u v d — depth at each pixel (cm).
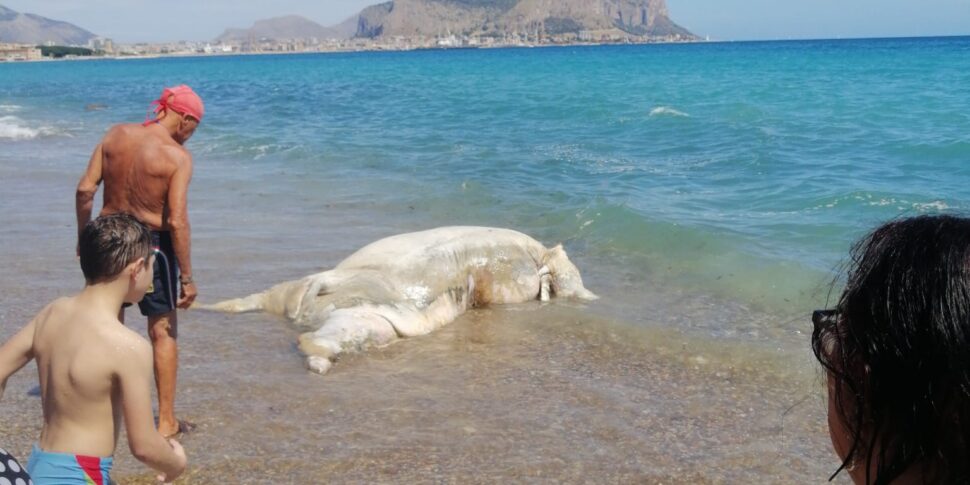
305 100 3650
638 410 588
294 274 925
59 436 350
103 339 347
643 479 493
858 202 1164
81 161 1831
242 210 1281
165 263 521
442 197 1332
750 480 492
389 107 3131
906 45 11894
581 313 811
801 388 619
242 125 2578
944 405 124
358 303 761
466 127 2362
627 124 2272
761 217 1129
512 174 1541
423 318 786
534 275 874
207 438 539
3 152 1997
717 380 639
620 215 1118
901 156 1561
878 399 131
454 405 596
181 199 517
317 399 602
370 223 1186
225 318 781
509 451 526
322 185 1477
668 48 16625
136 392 347
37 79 6812
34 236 1079
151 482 485
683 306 818
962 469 125
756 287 852
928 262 126
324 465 507
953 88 3053
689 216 1151
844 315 138
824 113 2353
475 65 8556
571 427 561
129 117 3017
